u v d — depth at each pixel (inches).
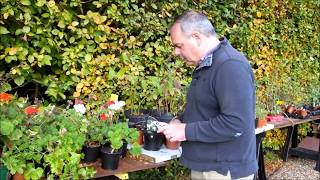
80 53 106.3
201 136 71.3
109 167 81.2
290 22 193.8
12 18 94.3
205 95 73.3
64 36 104.9
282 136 202.4
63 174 72.8
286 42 194.2
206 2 140.7
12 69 93.9
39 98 108.7
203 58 74.4
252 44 167.0
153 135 93.9
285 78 191.5
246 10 162.6
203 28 73.8
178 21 75.2
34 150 72.8
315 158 178.4
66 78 107.2
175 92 124.5
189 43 74.5
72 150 76.9
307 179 177.5
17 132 70.9
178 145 97.6
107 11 109.0
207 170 74.2
